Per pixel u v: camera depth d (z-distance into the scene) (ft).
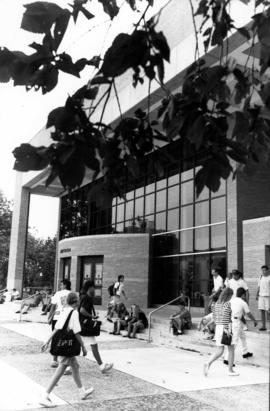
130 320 53.42
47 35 7.11
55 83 7.64
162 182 78.28
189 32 44.88
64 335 23.41
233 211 58.18
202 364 36.14
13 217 121.80
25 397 24.73
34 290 160.45
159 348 44.91
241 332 35.27
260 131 9.42
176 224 73.26
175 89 48.11
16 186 122.31
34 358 37.58
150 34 7.38
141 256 78.43
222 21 9.18
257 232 53.93
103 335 54.95
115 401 24.32
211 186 8.02
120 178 8.48
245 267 54.80
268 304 40.75
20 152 6.46
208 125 7.94
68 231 112.88
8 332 58.23
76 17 7.51
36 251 214.28
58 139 6.83
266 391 27.25
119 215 90.12
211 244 64.39
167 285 74.28
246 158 8.29
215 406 23.79
